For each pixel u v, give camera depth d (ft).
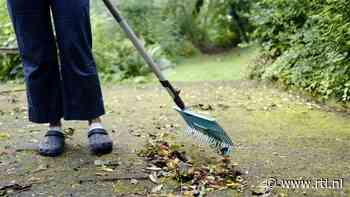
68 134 8.69
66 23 6.96
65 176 6.76
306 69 12.63
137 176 6.73
